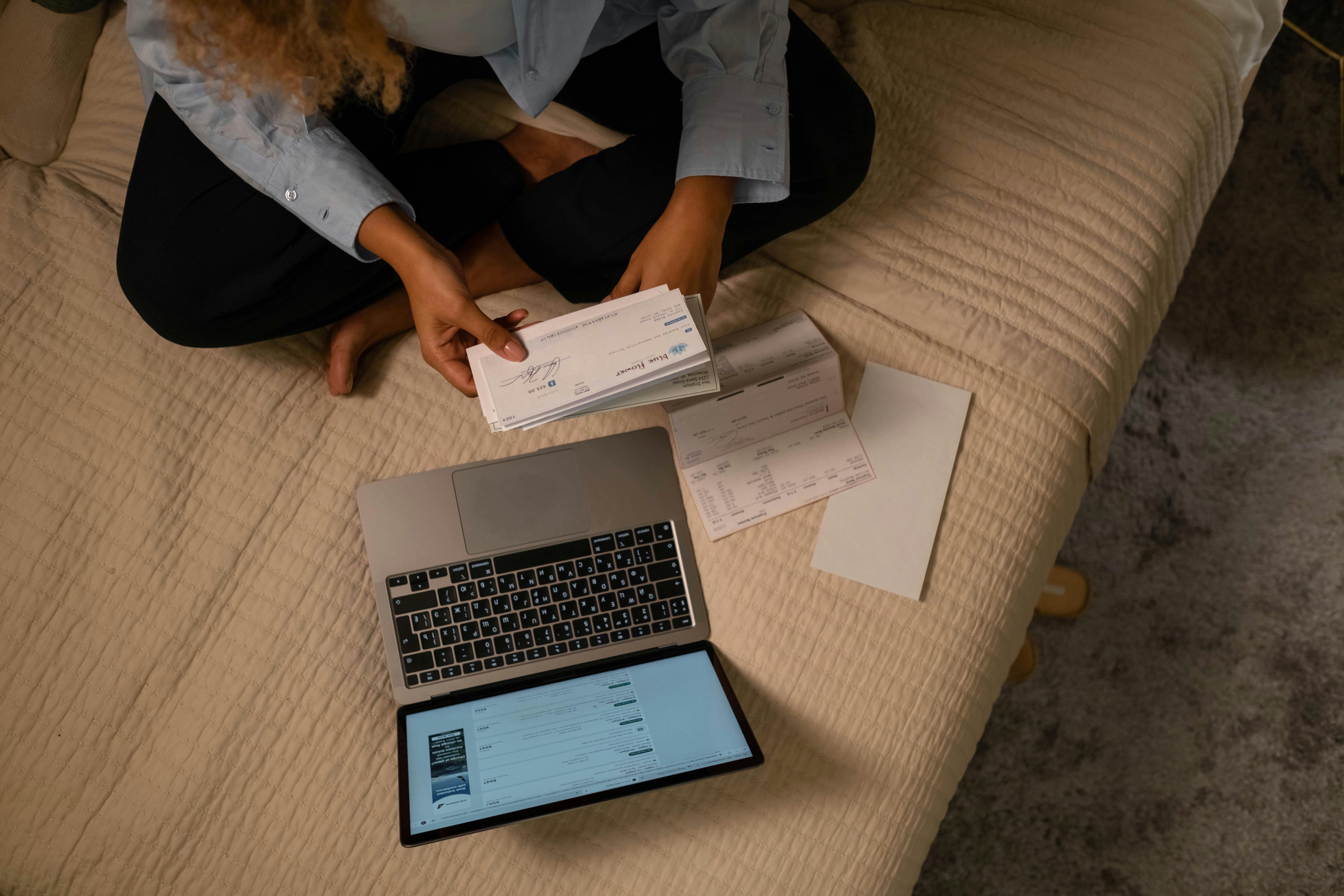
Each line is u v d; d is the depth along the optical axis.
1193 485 1.38
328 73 0.65
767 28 0.83
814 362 0.96
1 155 1.04
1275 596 1.34
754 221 0.93
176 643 0.90
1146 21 1.06
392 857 0.88
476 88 1.06
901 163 1.04
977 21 1.08
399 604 0.91
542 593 0.92
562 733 0.84
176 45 0.63
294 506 0.93
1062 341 0.98
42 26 1.01
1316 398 1.39
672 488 0.96
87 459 0.93
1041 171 1.02
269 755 0.89
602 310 0.73
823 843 0.90
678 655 0.91
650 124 0.98
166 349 0.95
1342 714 1.31
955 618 0.94
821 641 0.93
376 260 0.82
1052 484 0.97
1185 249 1.09
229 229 0.84
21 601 0.90
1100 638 1.34
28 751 0.88
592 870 0.89
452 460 0.95
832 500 0.96
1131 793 1.30
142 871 0.87
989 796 1.31
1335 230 1.43
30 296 0.95
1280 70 1.47
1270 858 1.28
